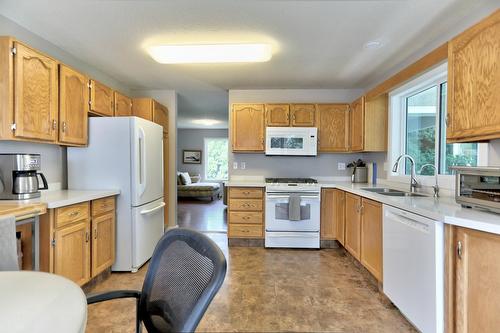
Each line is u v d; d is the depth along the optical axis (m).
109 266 2.81
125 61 3.17
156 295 0.95
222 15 2.18
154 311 0.94
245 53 2.80
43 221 2.05
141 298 1.01
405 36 2.50
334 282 2.72
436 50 2.22
